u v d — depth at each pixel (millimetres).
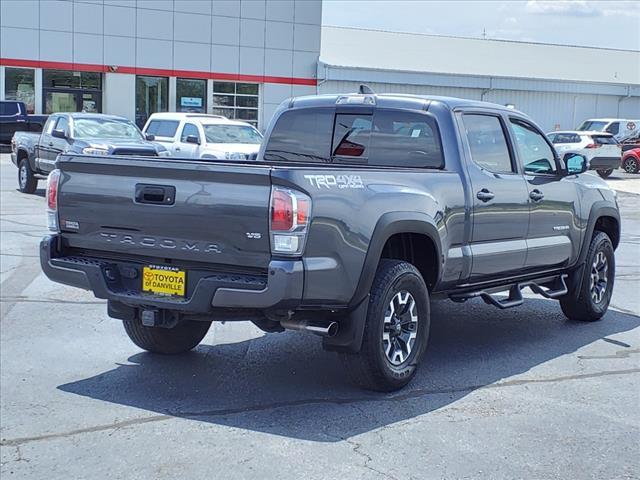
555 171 8039
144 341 6945
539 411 5789
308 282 5277
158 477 4664
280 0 41688
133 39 39844
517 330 8219
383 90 43406
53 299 9156
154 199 5637
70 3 38719
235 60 41438
